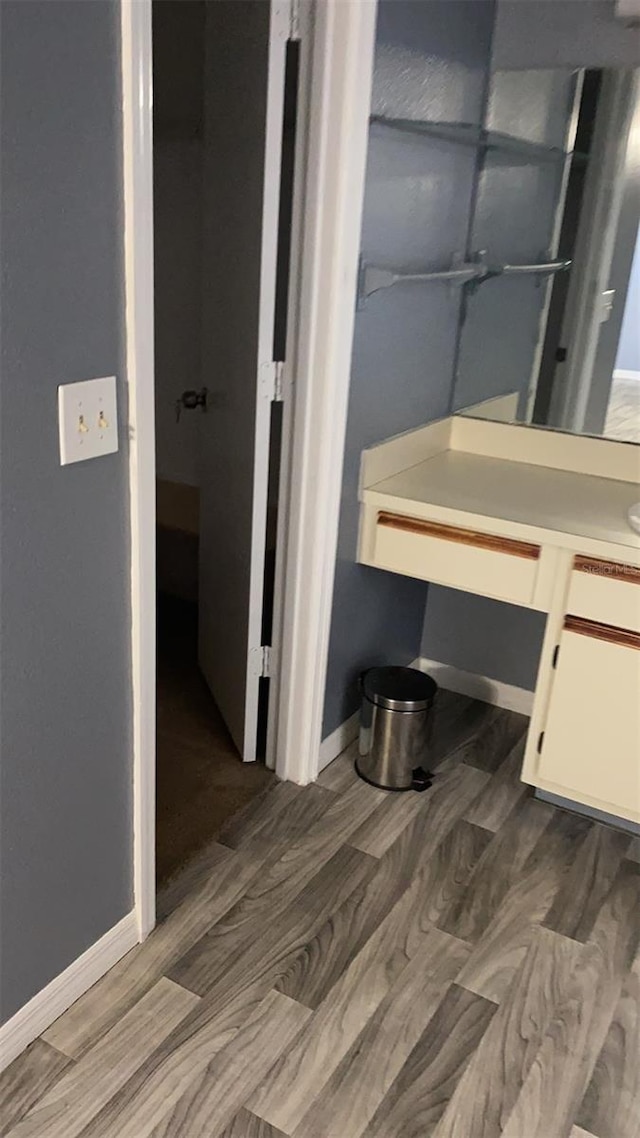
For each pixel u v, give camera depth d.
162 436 3.32
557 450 2.46
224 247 2.25
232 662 2.47
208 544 2.66
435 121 2.16
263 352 2.02
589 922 2.00
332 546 2.16
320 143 1.81
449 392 2.60
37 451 1.32
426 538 2.20
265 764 2.46
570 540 1.99
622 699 2.05
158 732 2.59
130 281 1.40
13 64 1.13
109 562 1.53
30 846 1.52
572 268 2.33
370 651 2.57
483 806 2.36
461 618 2.81
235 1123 1.53
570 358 2.39
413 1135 1.53
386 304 2.14
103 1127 1.51
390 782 2.39
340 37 1.74
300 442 2.05
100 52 1.26
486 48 2.31
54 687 1.48
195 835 2.19
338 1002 1.77
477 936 1.95
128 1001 1.74
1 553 1.31
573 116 2.24
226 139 2.17
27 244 1.22
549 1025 1.75
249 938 1.90
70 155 1.25
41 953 1.62
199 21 2.63
